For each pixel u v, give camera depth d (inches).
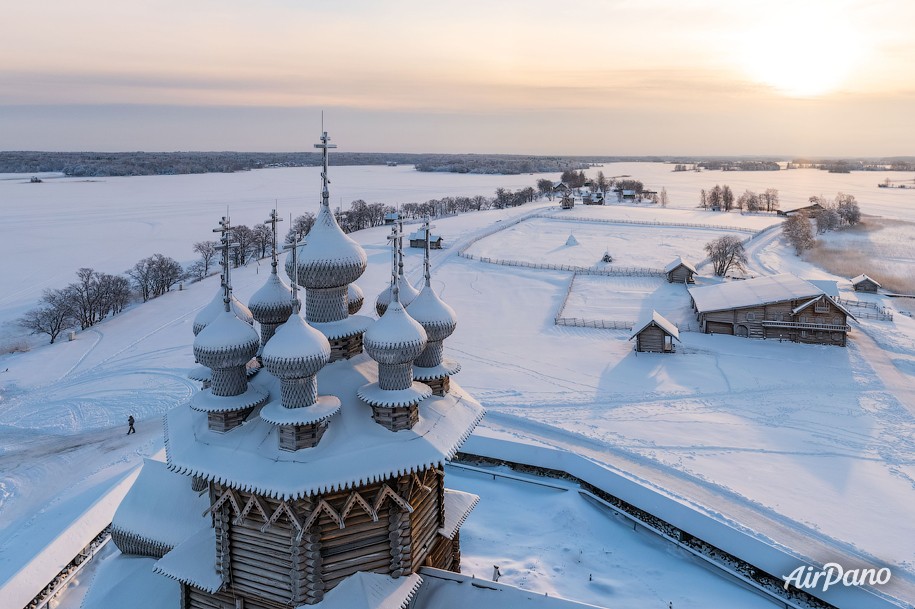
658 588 972.6
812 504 1206.9
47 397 1862.7
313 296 811.4
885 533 1105.4
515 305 2886.3
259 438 707.4
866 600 901.2
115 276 3235.7
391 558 725.3
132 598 844.0
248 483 654.5
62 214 6146.7
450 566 893.2
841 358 2130.9
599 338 2400.3
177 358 2176.4
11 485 1352.1
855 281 3203.7
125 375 2020.2
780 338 2327.8
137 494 956.0
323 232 780.6
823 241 4709.6
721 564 1026.7
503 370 2058.3
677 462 1390.3
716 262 3403.1
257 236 4210.1
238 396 733.9
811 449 1466.5
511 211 6510.8
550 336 2434.8
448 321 820.6
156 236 4901.6
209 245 3986.2
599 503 1221.1
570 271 3531.0
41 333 2630.4
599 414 1690.5
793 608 929.5
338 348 804.6
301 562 673.6
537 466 1343.5
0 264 3831.2
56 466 1437.0
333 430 706.8
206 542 797.9
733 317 2380.7
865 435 1546.5
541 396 1825.8
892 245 4525.1
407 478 709.3
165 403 1786.4
